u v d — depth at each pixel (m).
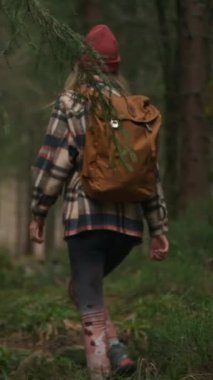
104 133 5.58
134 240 6.02
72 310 8.66
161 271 9.67
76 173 5.88
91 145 5.68
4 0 5.06
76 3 16.50
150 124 5.84
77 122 5.82
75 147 5.84
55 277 12.01
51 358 6.75
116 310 8.67
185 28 12.25
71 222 5.85
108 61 6.14
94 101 5.45
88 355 5.91
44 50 5.25
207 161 12.63
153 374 5.95
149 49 16.09
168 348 6.39
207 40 12.31
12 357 6.93
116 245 5.98
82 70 5.30
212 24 12.80
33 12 5.09
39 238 6.07
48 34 5.12
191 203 12.06
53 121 5.87
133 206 5.96
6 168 28.67
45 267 12.55
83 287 5.92
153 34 15.45
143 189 5.77
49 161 5.87
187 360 6.06
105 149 5.62
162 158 16.64
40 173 5.89
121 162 5.45
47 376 6.28
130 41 16.17
